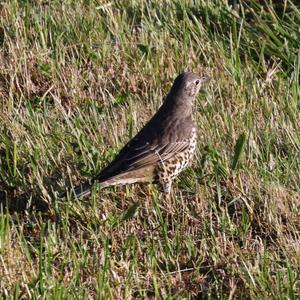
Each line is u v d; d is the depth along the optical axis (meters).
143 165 12.30
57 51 16.27
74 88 15.31
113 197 12.47
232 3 18.31
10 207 12.43
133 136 13.82
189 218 12.05
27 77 15.52
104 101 14.89
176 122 12.60
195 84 12.83
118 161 12.30
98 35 16.80
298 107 14.95
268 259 11.07
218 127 13.98
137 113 14.31
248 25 17.00
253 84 15.23
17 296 10.16
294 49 16.56
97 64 16.02
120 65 15.95
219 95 15.09
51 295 10.20
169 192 12.55
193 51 16.22
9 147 13.42
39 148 13.27
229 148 13.47
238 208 12.33
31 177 12.76
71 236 11.66
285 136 13.74
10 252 11.00
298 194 12.38
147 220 12.04
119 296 10.48
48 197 12.28
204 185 12.69
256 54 16.62
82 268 10.87
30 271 10.78
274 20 17.06
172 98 12.77
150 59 16.08
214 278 10.94
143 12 17.56
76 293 10.26
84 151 13.14
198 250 11.36
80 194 11.90
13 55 16.02
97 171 12.85
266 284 10.48
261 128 14.09
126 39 16.58
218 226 11.83
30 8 17.53
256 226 12.05
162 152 12.38
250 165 13.00
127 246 11.30
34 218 12.03
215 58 16.11
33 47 16.42
